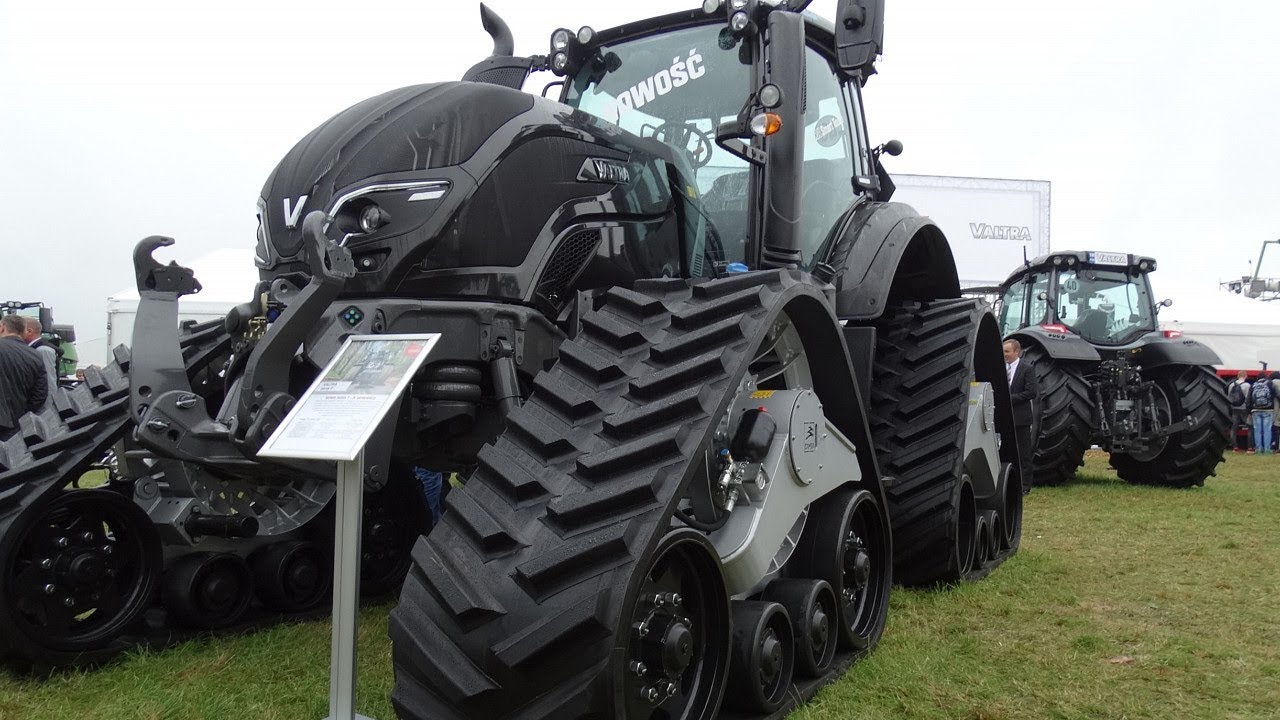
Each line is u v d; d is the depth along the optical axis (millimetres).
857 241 3965
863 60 3207
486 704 1904
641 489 2016
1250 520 6195
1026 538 5484
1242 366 19406
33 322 6863
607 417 2229
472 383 2738
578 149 3068
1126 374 8422
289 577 3566
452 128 2828
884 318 4422
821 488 2898
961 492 4289
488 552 2031
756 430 2551
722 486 2520
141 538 3125
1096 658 3160
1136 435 8234
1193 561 4777
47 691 2768
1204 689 2887
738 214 3504
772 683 2561
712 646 2330
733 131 2998
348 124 2941
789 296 2553
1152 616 3699
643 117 3727
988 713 2635
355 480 2219
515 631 1909
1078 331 9359
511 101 2980
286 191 2889
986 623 3559
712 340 2336
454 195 2752
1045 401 8008
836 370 3018
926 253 4566
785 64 3148
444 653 1943
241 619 3494
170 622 3324
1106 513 6523
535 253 2893
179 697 2650
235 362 2748
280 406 2430
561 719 1860
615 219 3135
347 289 2711
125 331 13008
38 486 2855
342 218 2713
